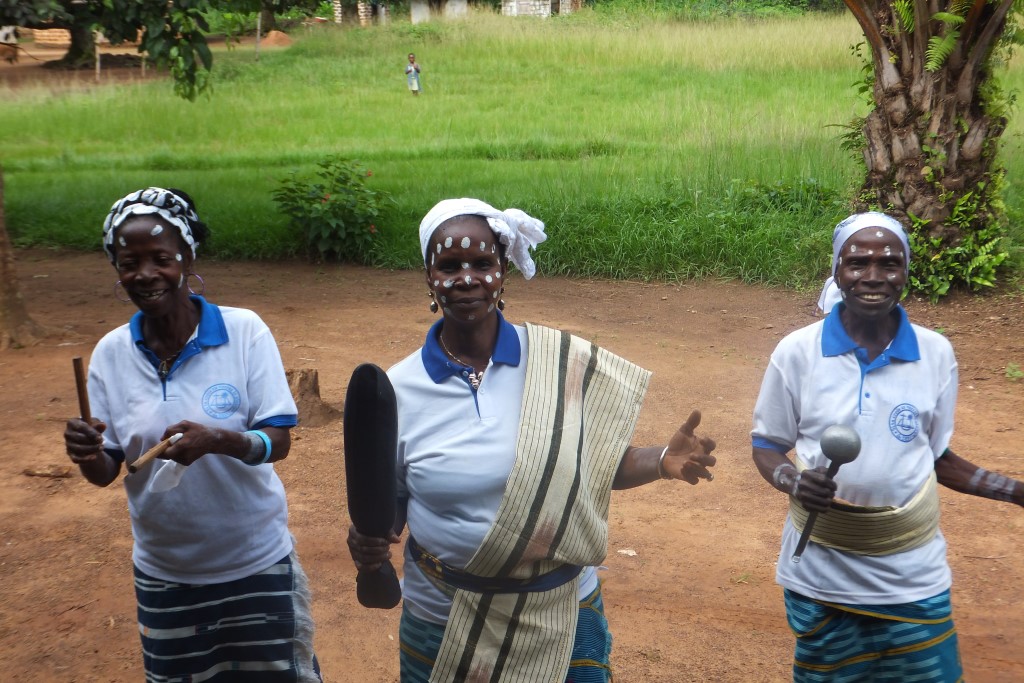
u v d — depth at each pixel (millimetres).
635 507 5852
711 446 2785
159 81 29188
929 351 3207
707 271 11180
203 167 18719
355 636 4645
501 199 13148
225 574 3273
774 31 29984
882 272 3094
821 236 10984
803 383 3256
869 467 3129
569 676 2975
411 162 17625
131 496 3225
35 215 14195
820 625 3246
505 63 29406
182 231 3160
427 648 2980
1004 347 8594
